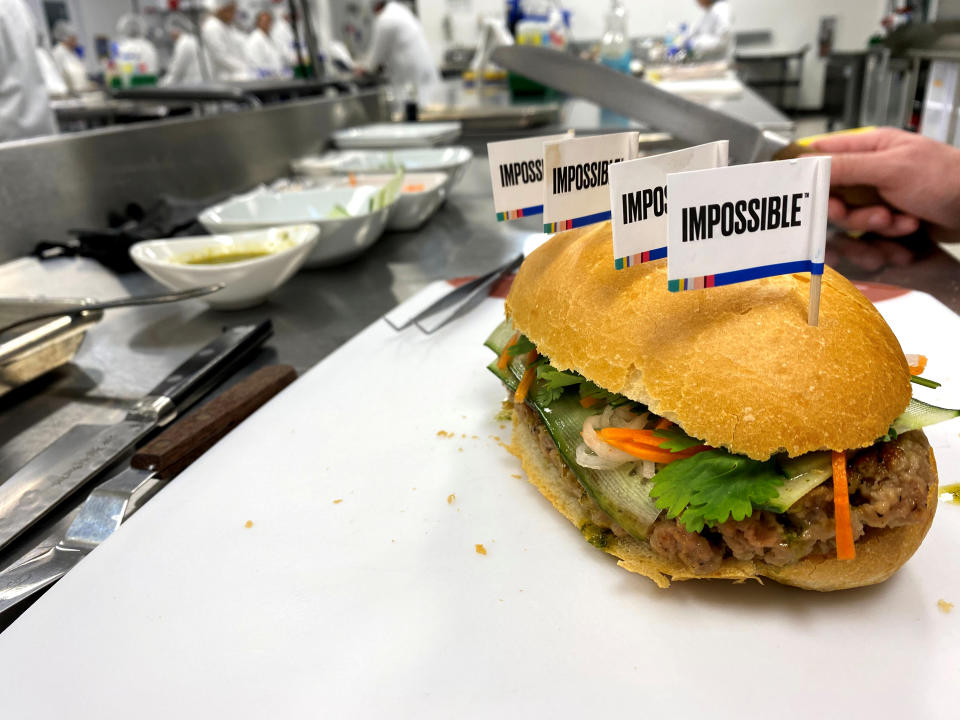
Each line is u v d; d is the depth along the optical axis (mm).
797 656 220
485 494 304
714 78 1604
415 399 375
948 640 223
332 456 329
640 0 3195
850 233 601
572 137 301
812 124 2947
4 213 562
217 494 301
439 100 1558
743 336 237
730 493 226
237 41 2379
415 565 265
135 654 227
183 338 440
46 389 372
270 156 858
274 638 234
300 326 464
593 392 290
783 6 3121
